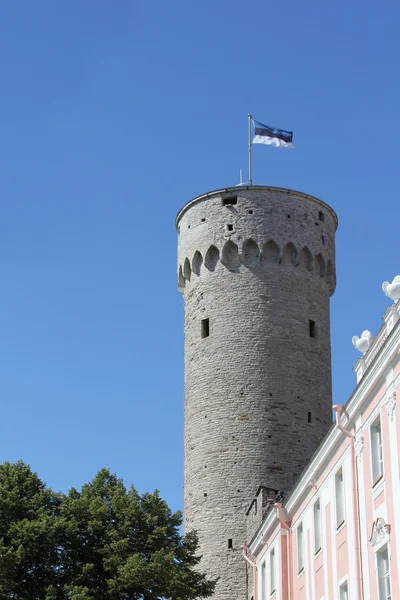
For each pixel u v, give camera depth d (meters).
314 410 79.19
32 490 59.28
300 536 54.31
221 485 76.44
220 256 81.38
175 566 56.09
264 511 68.25
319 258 82.81
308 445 77.94
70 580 54.66
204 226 82.44
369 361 43.62
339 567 45.50
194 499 77.62
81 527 56.62
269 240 81.00
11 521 56.91
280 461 76.62
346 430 44.62
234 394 78.31
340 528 45.72
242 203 81.88
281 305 80.31
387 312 41.00
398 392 38.66
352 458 44.16
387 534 39.12
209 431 78.25
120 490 59.22
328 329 83.12
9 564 53.06
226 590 73.50
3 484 58.84
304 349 80.12
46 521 55.59
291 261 81.50
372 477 41.53
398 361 38.66
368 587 41.34
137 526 57.81
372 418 41.78
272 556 60.78
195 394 80.12
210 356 79.88
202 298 81.69
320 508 49.41
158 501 59.25
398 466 38.34
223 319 80.31
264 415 77.50
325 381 81.19
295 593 53.91
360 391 42.62
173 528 59.09
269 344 79.25
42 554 55.41
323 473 49.12
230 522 75.31
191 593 56.34
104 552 55.62
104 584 55.19
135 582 53.44
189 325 82.56
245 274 80.75
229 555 74.38
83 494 59.41
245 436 77.12
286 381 78.75
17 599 53.53
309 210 83.00
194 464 78.50
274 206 81.88
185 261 83.38
